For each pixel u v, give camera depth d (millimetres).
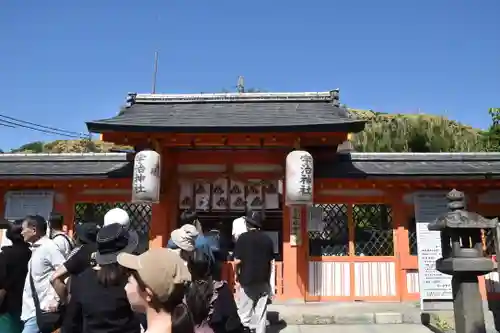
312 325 7789
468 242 6102
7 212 9648
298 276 8891
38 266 4629
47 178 9320
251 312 6164
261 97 10438
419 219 9016
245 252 6168
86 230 4090
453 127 24391
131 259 2320
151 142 8539
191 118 9000
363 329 7512
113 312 3096
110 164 10359
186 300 3445
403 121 23844
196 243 4559
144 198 8148
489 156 10109
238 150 9523
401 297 8953
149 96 10547
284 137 8398
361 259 9141
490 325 7973
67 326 3209
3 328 4711
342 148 10539
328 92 10352
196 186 9562
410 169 9305
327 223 9320
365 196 9328
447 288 8422
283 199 9227
